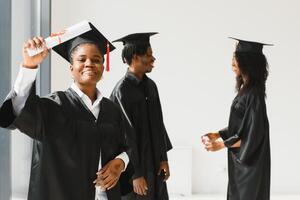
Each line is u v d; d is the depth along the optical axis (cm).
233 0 623
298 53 629
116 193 228
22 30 384
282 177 635
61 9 609
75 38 221
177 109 628
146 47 347
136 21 619
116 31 618
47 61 543
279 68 630
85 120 216
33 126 202
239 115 367
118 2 617
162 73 625
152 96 352
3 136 284
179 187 613
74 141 211
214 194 627
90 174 213
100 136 219
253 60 367
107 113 226
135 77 346
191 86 627
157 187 352
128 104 337
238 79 378
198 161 632
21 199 390
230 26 625
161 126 356
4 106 191
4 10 276
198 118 630
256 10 625
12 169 347
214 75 627
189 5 621
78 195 209
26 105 195
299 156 632
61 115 211
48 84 544
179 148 613
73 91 221
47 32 512
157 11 620
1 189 285
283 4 625
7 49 279
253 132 357
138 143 341
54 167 207
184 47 624
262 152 362
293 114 633
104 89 617
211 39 625
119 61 618
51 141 207
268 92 630
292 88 630
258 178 360
